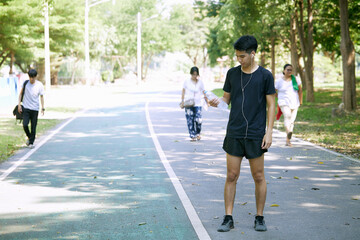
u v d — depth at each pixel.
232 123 5.47
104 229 5.57
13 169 9.09
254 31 25.50
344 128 14.91
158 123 17.14
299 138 13.20
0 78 25.48
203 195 7.08
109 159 10.10
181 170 8.92
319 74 59.00
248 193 7.14
